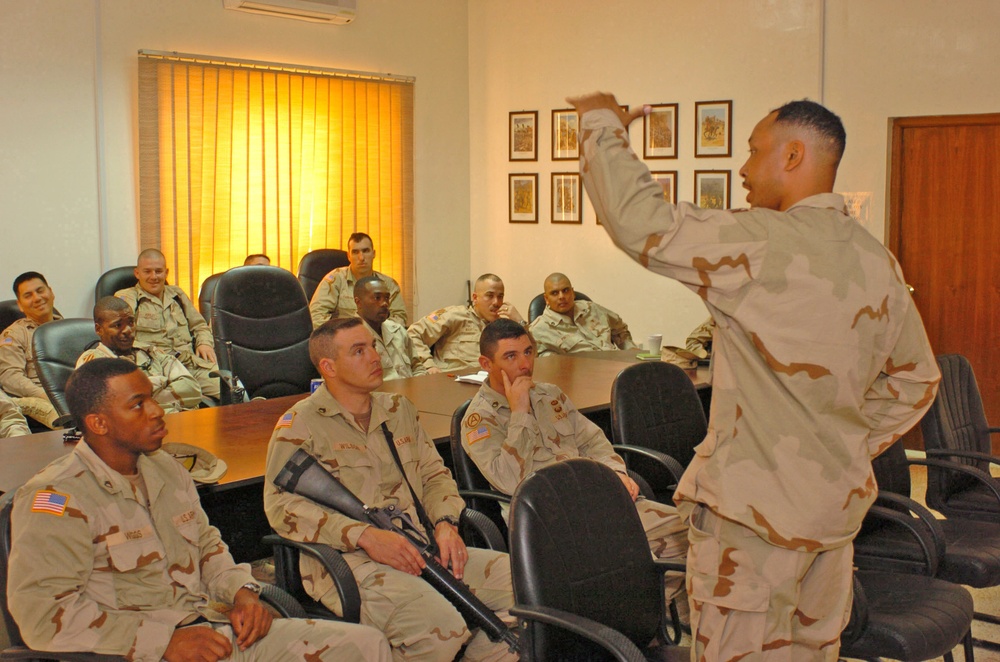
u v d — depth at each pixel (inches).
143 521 85.0
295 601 91.1
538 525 80.1
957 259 236.4
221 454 121.6
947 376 143.4
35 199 240.1
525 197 313.0
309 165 285.3
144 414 84.4
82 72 244.5
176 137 259.3
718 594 63.8
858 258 61.2
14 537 78.2
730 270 59.9
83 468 83.4
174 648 79.8
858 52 242.1
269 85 274.7
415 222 313.3
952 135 233.3
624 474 122.4
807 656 65.5
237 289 201.6
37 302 214.8
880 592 101.6
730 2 262.4
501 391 120.8
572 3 294.7
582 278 301.9
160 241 259.0
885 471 129.0
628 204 60.5
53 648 76.4
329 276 261.7
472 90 322.7
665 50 276.1
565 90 299.0
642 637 86.9
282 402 159.2
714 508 63.7
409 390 166.7
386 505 103.0
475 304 231.1
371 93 297.1
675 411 140.4
